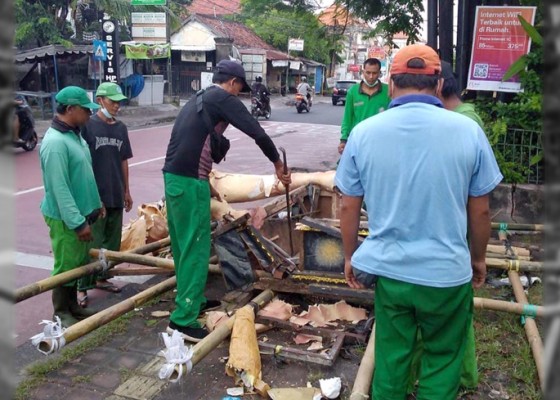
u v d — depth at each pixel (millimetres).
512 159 6461
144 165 11367
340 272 3963
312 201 5410
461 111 3037
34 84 19547
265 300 3875
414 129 2248
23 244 6133
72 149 3934
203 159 3678
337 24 10727
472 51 6594
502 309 3566
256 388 3100
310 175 5527
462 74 7398
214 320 3758
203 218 3713
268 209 4871
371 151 2320
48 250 5980
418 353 2670
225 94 3686
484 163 2264
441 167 2217
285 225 4812
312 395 3057
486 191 2289
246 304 3887
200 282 3734
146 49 22031
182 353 2879
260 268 4230
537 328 3689
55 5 20672
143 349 3711
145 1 21703
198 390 3213
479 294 4430
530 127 6320
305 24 11391
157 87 24656
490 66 6531
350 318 3844
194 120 3652
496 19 6379
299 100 26781
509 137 6484
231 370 3240
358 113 6633
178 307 3738
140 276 5176
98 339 3820
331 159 12523
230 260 4047
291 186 5535
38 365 3457
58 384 3295
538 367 3162
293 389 3107
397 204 2275
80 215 3844
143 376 3377
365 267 2389
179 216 3676
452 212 2248
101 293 4777
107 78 19531
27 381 3297
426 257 2254
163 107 23984
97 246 4637
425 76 2320
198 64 31844
